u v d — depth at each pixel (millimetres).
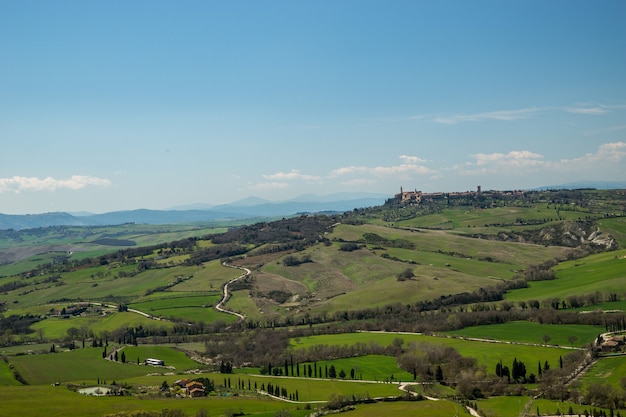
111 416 179250
